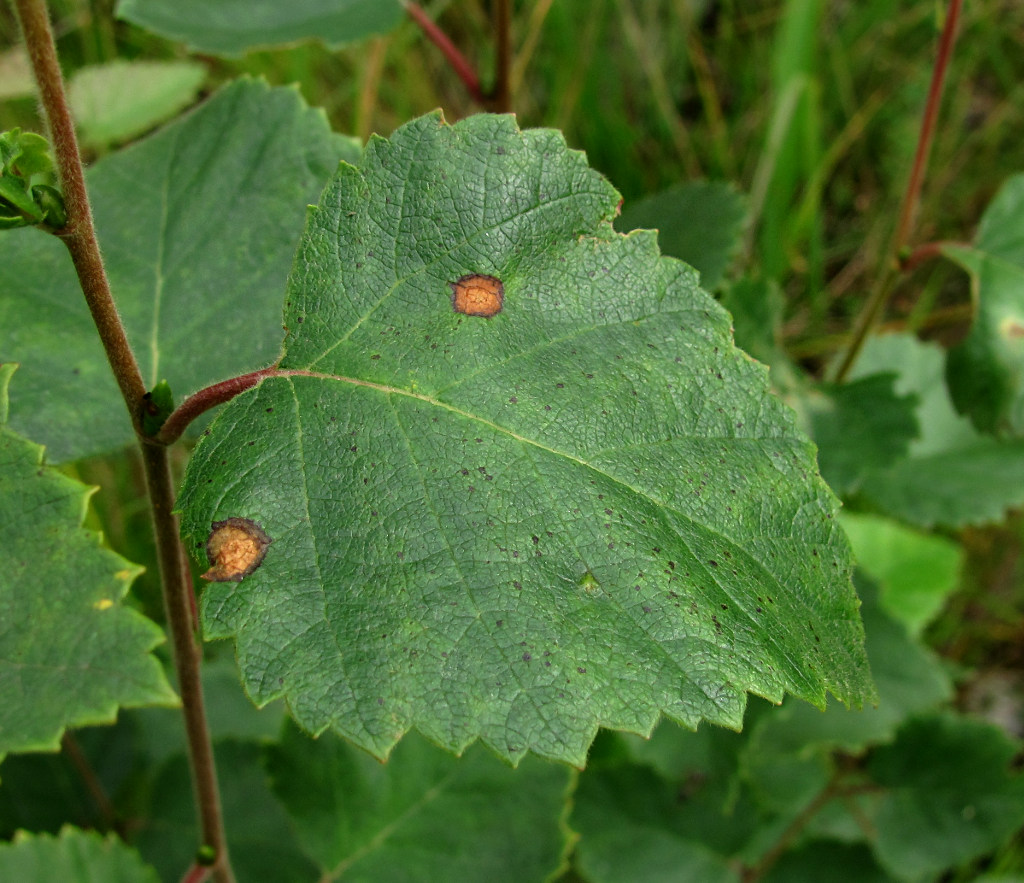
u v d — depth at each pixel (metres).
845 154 0.32
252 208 0.14
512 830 0.16
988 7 0.32
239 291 0.14
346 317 0.11
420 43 0.31
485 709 0.10
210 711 0.19
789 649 0.10
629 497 0.10
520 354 0.11
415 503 0.10
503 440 0.10
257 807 0.18
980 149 0.32
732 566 0.10
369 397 0.10
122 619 0.09
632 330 0.11
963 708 0.27
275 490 0.10
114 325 0.10
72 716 0.09
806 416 0.18
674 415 0.11
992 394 0.17
